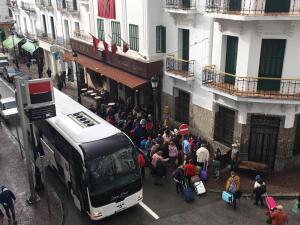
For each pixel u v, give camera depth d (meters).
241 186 16.25
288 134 16.81
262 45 15.91
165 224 13.97
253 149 17.83
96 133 14.55
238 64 16.56
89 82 31.83
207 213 14.58
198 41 18.83
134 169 14.27
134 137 19.62
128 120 21.11
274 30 15.36
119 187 13.85
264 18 14.54
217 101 18.36
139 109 23.41
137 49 22.47
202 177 16.72
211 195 15.84
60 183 17.48
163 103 22.73
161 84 22.44
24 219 14.56
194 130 20.62
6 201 13.77
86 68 29.14
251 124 17.36
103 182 13.59
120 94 27.28
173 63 20.70
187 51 20.19
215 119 18.89
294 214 14.41
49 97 14.54
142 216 14.53
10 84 35.50
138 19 21.61
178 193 16.08
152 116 22.94
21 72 39.72
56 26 36.88
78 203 14.65
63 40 35.66
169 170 18.08
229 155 17.66
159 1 20.67
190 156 16.88
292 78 15.88
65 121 15.89
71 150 14.33
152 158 16.67
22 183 17.42
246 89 16.45
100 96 27.59
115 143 14.07
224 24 16.72
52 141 16.98
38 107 14.45
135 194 14.38
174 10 19.00
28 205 15.52
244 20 14.77
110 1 24.44
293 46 15.39
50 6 36.75
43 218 14.60
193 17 18.64
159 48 21.66
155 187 16.62
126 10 22.83
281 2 14.81
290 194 15.47
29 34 46.84
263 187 14.66
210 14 16.19
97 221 14.35
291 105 16.19
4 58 44.44
